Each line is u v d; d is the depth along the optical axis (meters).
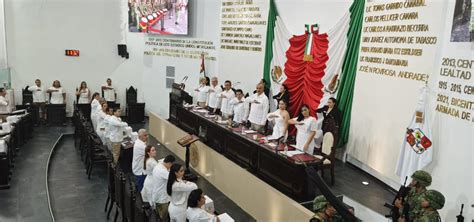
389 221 6.34
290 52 11.03
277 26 11.55
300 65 10.69
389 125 7.90
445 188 6.32
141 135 8.66
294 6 10.95
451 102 6.27
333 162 7.91
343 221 5.04
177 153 11.82
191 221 5.77
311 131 8.16
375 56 8.37
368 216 6.79
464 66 6.04
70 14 16.00
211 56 14.43
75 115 13.01
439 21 6.68
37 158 11.19
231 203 8.57
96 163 11.03
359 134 8.93
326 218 5.10
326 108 9.55
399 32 7.64
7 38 15.32
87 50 16.44
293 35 10.97
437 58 6.70
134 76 16.92
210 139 10.93
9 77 15.48
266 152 8.34
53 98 15.85
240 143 9.41
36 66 15.95
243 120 11.38
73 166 10.92
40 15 15.66
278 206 7.07
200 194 5.72
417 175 5.55
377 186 8.05
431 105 6.76
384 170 8.05
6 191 8.77
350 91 9.25
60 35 16.05
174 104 13.59
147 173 7.56
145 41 16.44
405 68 7.46
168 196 6.88
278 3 11.51
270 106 12.01
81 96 15.89
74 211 8.11
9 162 9.62
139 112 16.27
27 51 15.71
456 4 6.17
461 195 5.96
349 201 7.21
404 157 7.21
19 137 11.87
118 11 16.45
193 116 11.93
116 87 16.97
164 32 15.17
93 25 16.33
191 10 14.71
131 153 10.41
